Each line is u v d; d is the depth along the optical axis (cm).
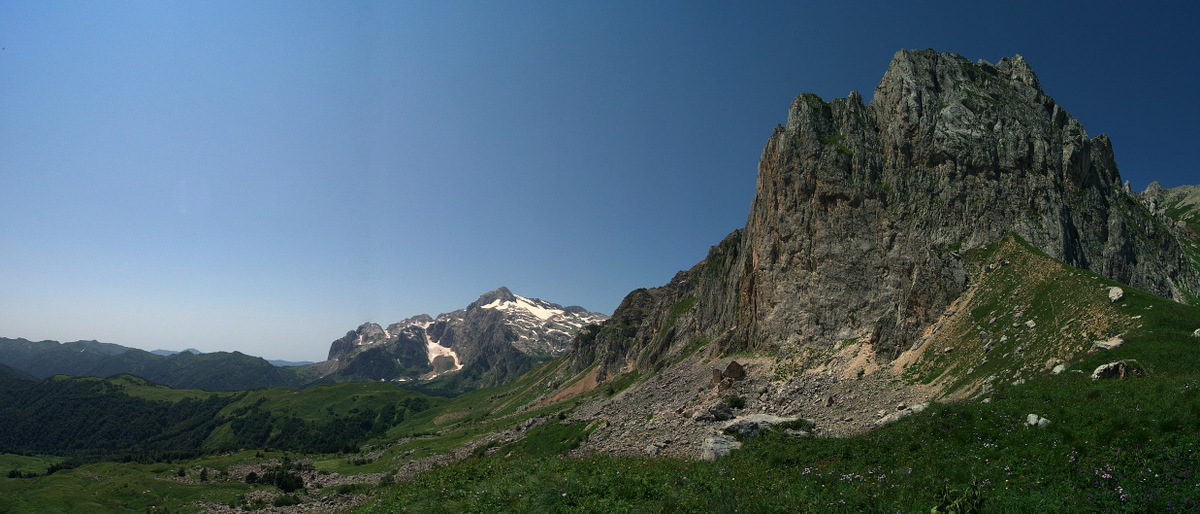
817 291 9394
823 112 10544
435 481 2931
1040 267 6606
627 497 2181
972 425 3083
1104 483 1888
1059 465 2236
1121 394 2952
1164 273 8488
